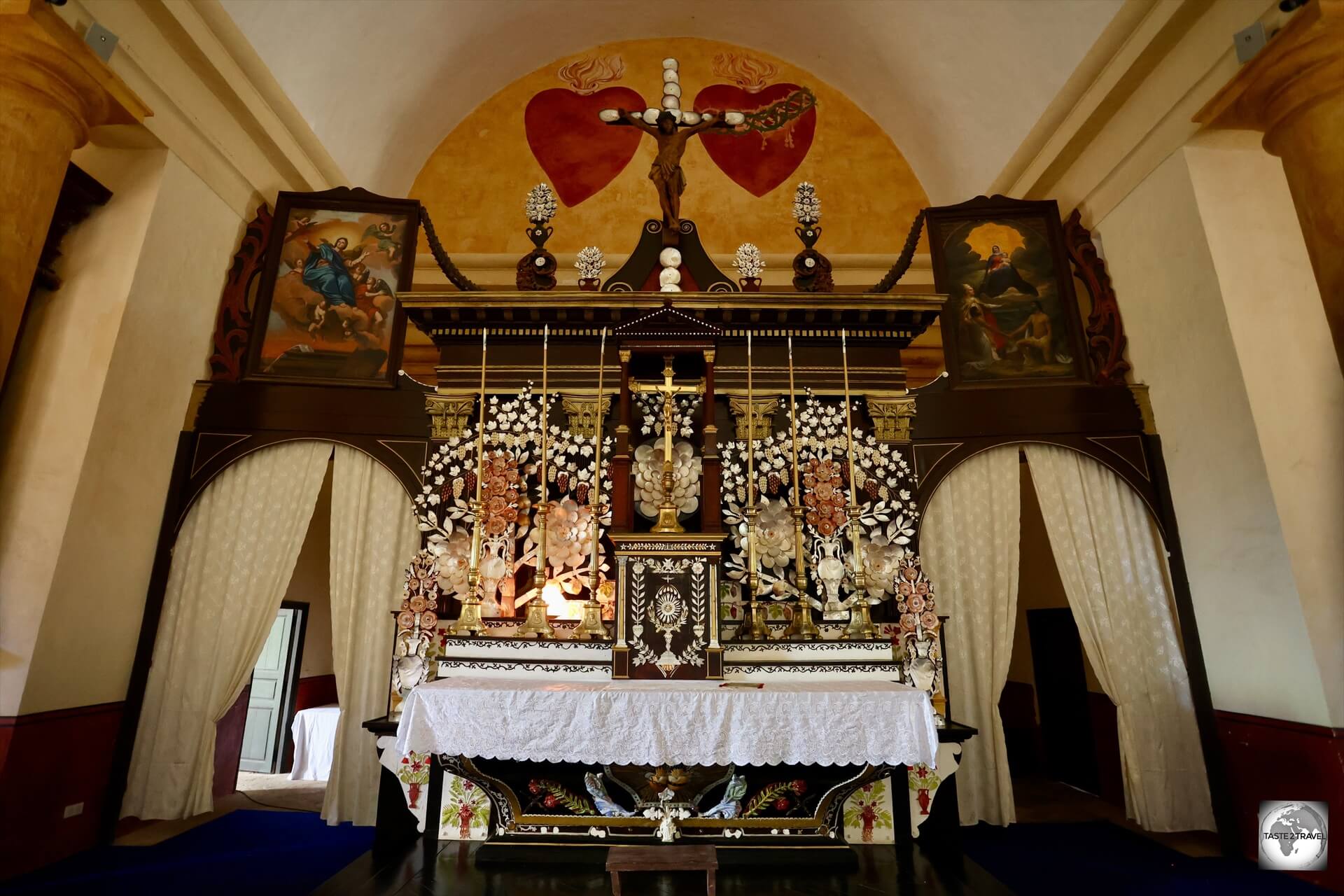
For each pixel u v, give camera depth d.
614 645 4.52
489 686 4.09
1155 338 6.12
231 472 6.13
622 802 4.29
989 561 6.13
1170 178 5.90
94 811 5.16
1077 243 6.87
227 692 5.74
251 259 6.68
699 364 5.98
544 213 6.57
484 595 5.50
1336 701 4.62
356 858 4.91
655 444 5.96
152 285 5.64
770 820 4.25
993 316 6.69
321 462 6.27
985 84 7.91
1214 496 5.50
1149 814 5.50
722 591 5.58
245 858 4.93
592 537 5.36
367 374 6.50
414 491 6.09
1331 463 5.12
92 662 5.17
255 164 6.81
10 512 4.96
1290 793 4.80
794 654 4.79
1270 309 5.40
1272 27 4.68
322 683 9.08
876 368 6.30
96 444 5.17
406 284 6.80
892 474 6.09
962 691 5.92
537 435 5.96
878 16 8.52
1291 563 4.87
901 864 4.32
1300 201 4.26
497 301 5.93
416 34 8.14
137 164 5.73
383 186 9.00
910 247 6.91
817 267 6.43
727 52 9.88
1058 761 7.89
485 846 4.26
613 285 6.40
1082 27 6.50
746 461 5.93
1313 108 4.18
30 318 5.41
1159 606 5.90
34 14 4.03
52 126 4.32
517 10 8.95
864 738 3.88
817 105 9.70
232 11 6.05
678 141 6.53
